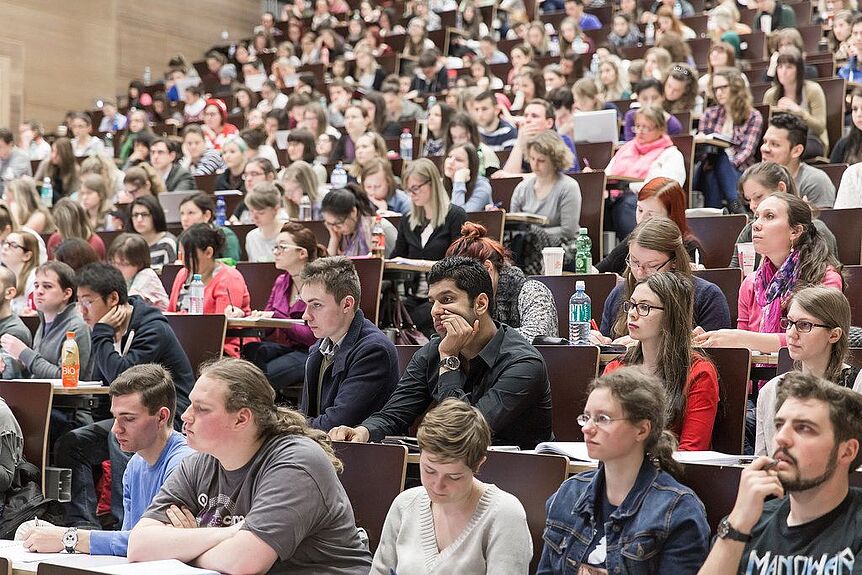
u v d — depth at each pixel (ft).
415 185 28.99
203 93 63.00
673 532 11.84
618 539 12.08
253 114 52.70
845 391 10.70
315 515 13.48
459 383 16.97
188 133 47.50
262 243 31.81
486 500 12.89
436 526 13.07
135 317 22.89
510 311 21.48
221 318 24.27
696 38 54.24
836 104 39.63
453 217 28.99
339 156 43.19
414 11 69.05
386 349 19.17
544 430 17.31
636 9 62.85
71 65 66.74
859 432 10.66
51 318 25.59
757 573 10.94
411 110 50.14
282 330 26.02
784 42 47.14
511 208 31.73
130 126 54.34
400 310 27.73
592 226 31.17
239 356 25.58
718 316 19.31
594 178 31.35
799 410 10.68
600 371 19.33
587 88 41.68
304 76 57.72
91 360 24.32
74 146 54.70
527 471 14.69
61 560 13.70
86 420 23.56
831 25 53.98
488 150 38.06
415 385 18.04
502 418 16.67
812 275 19.29
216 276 27.45
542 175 31.12
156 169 42.47
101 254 34.60
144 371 16.38
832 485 10.70
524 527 12.81
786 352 16.94
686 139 33.53
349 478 15.84
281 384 25.16
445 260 17.33
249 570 13.03
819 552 10.68
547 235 30.19
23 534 14.84
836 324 15.12
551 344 19.60
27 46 64.44
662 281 16.29
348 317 19.27
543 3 67.26
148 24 71.15
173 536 13.43
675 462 12.55
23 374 25.68
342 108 51.55
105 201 39.83
